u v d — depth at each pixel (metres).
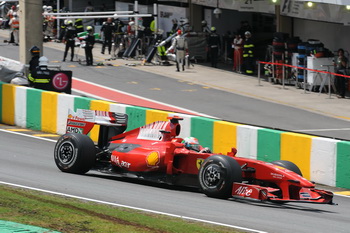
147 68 82.69
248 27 87.75
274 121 54.88
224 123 37.97
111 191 27.81
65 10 106.88
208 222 22.77
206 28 89.56
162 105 60.62
